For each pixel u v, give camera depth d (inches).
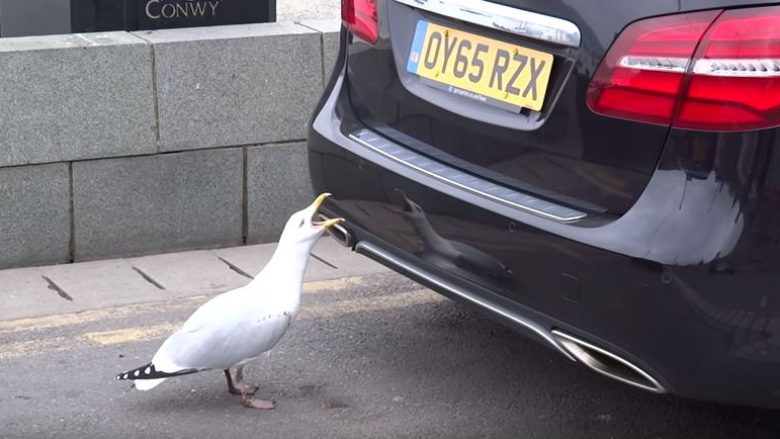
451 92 173.6
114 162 220.8
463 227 167.5
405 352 198.1
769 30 149.8
